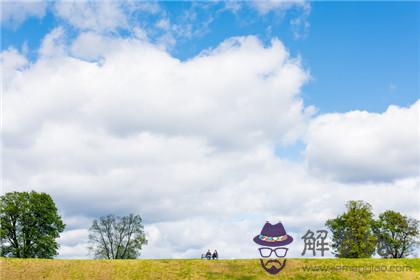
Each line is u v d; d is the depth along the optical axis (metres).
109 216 93.50
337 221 86.06
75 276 58.09
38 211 83.62
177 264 62.50
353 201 84.50
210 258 67.06
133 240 92.81
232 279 57.25
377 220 89.62
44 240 81.94
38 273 58.47
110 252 92.06
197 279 57.41
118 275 58.75
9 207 81.62
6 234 81.31
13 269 59.12
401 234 88.19
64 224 87.25
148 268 61.00
